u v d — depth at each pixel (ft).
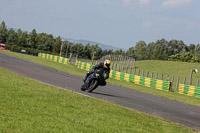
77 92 70.18
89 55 652.89
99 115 42.24
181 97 117.60
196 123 54.19
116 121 40.34
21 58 232.12
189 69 314.96
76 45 637.71
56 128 31.35
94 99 59.26
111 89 99.50
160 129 40.98
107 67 71.10
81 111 43.21
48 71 141.28
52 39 652.89
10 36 605.31
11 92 50.11
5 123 30.09
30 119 33.37
